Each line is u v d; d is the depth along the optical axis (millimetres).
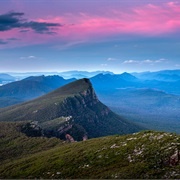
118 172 72438
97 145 99938
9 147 149875
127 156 81250
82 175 78562
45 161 99250
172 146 76688
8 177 94188
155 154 76312
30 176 88875
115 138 102438
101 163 82250
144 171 69938
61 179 79438
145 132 96438
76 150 101750
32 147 148625
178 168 68125
